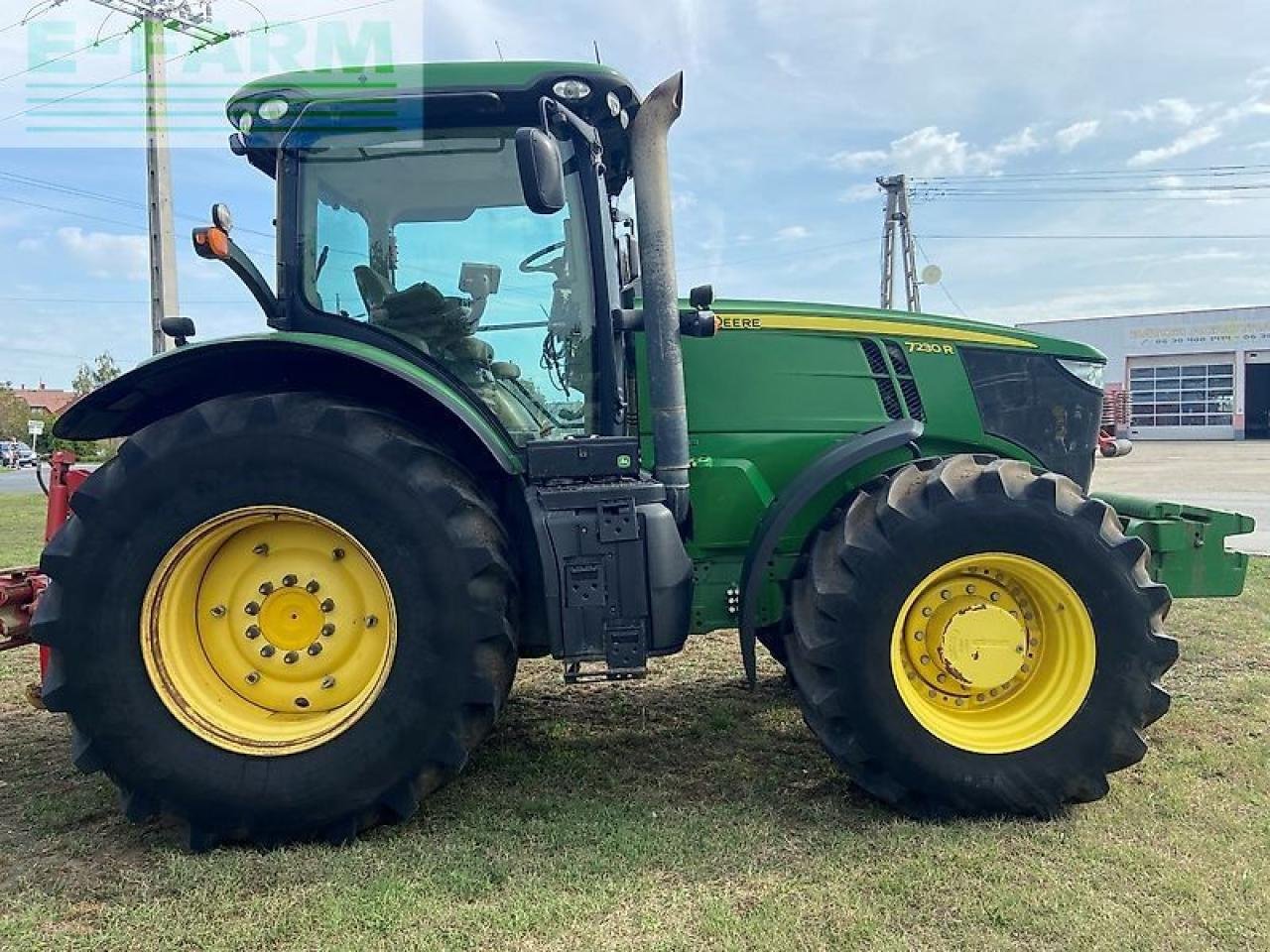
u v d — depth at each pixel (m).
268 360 3.05
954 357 3.77
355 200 3.27
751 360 3.59
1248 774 3.28
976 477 3.07
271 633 2.95
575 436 3.33
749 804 3.11
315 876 2.61
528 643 3.11
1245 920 2.33
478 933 2.32
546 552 3.00
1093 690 2.97
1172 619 5.75
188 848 2.81
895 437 3.31
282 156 3.26
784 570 3.50
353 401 2.99
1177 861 2.64
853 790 3.24
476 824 2.96
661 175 3.26
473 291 3.30
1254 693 4.21
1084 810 3.00
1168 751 3.51
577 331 3.33
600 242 3.31
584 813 3.04
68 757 3.64
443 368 3.23
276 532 2.94
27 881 2.62
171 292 17.92
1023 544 2.98
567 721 4.04
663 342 3.26
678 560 3.08
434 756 2.81
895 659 3.00
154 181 17.89
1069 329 40.41
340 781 2.78
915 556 2.97
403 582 2.80
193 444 2.81
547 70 3.12
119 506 2.79
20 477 27.27
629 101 3.32
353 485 2.80
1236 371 36.94
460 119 3.20
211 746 2.79
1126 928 2.30
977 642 3.05
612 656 3.01
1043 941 2.26
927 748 2.95
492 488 3.30
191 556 2.86
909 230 26.45
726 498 3.51
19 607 3.42
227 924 2.38
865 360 3.68
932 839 2.81
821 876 2.60
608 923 2.37
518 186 3.29
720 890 2.53
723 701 4.31
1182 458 24.50
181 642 2.88
